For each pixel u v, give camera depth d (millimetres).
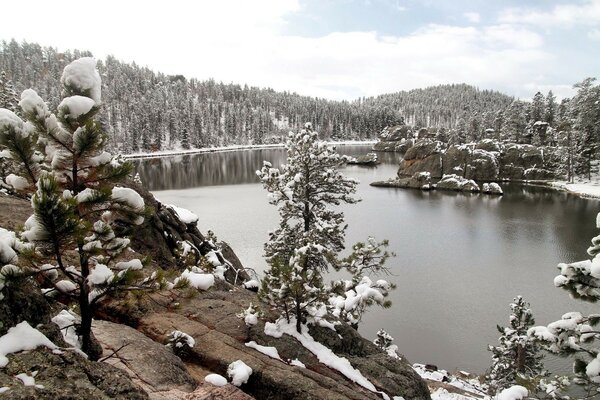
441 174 76375
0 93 41000
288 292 9680
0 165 7145
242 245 34312
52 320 5742
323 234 16406
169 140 134375
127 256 11477
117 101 142250
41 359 4512
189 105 145625
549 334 7465
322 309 10797
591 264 6879
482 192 63406
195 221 18328
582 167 67188
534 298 25438
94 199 4863
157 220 14758
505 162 75562
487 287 27016
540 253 33719
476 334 21812
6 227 8883
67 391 4207
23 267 4703
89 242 5059
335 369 9273
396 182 69875
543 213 47750
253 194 58406
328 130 182625
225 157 114250
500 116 104188
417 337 21594
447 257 32844
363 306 13367
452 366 19531
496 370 17609
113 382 4934
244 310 10406
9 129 4652
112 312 9336
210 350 8711
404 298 25672
